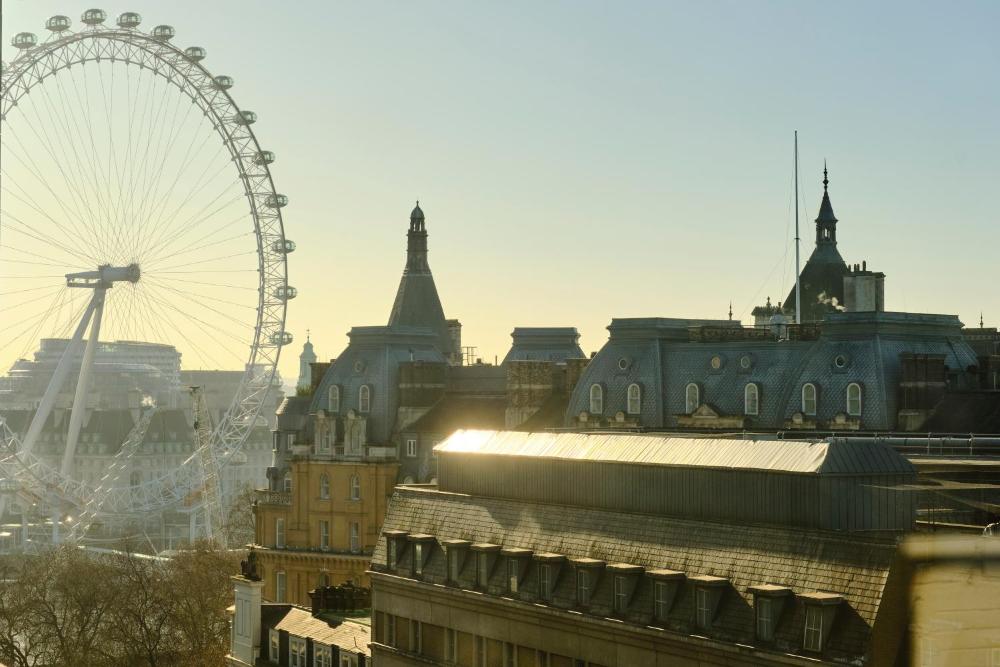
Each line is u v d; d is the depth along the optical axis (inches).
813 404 5467.5
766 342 5757.9
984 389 5329.7
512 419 6761.8
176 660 6358.3
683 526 2733.8
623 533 2869.1
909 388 5270.7
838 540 2388.0
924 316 5531.5
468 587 3208.7
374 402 7126.0
